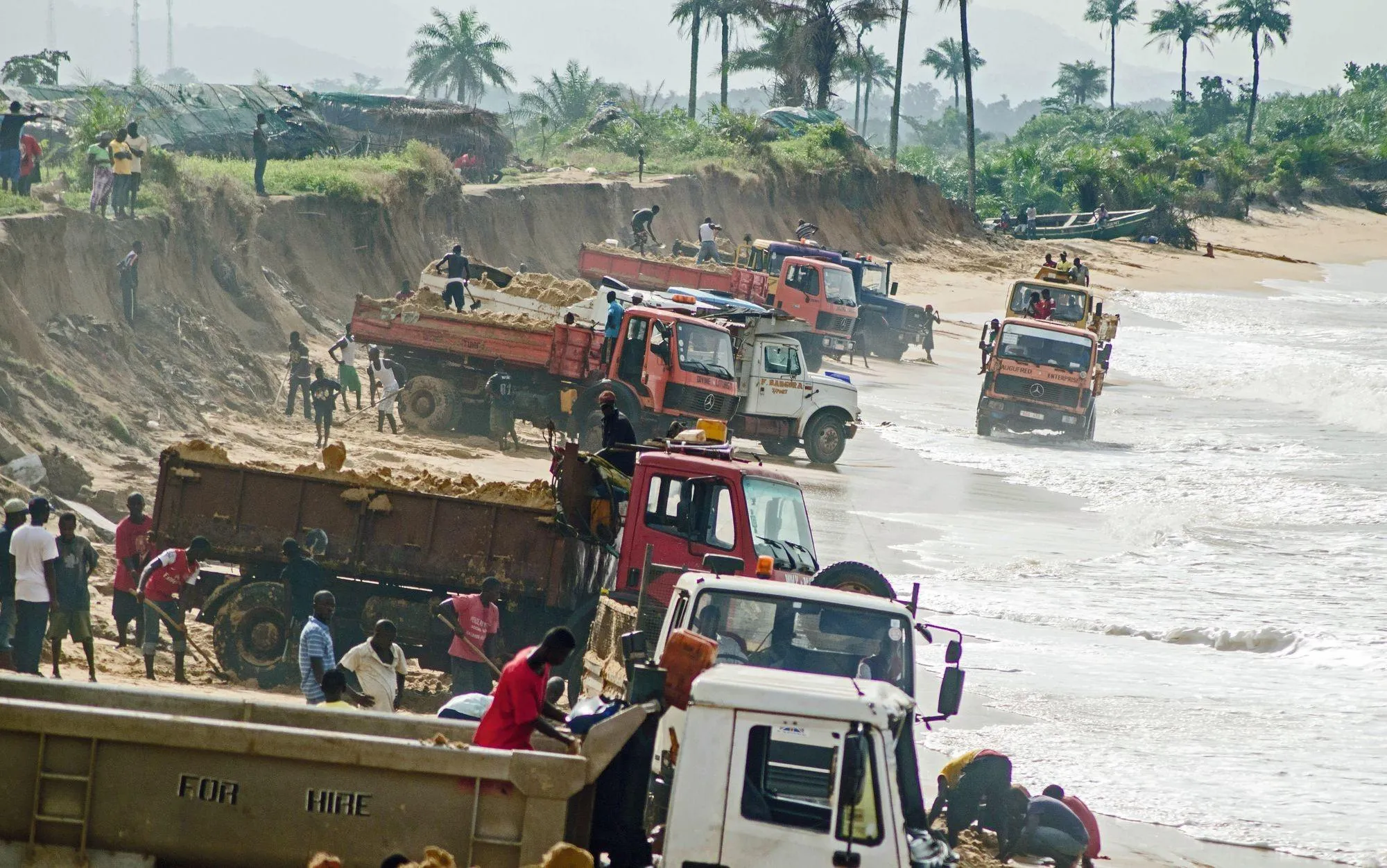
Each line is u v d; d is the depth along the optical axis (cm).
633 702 3058
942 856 2845
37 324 8738
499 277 12138
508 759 2739
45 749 2714
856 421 11962
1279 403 18288
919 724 5831
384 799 2745
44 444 7012
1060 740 5769
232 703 3136
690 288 16250
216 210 12631
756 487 5016
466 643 5028
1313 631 7706
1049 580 8738
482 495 5391
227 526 5297
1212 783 5319
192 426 9200
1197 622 7850
